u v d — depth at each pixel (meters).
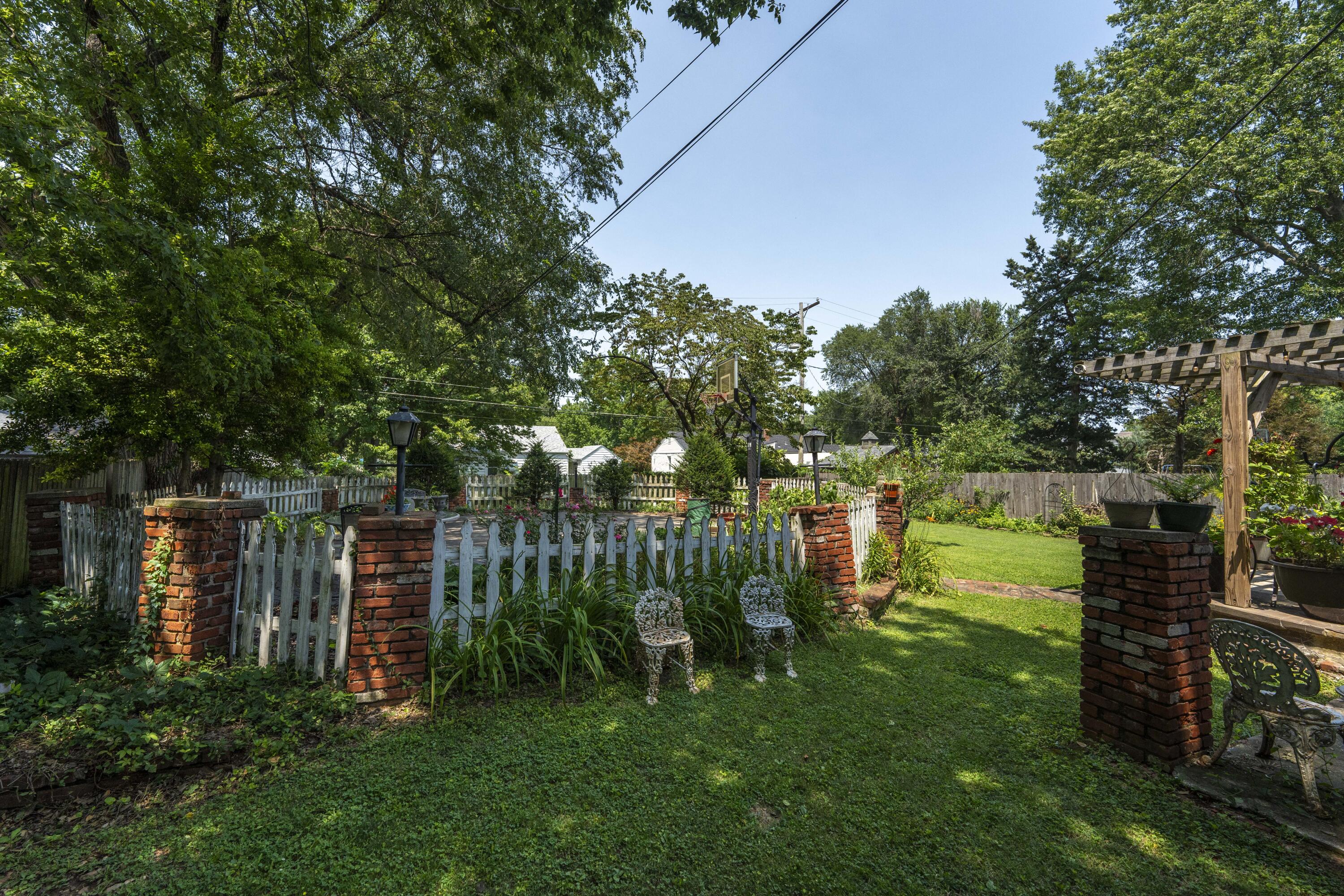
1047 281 32.00
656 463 41.81
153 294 5.31
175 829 2.63
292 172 8.03
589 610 4.60
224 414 6.93
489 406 22.19
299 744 3.38
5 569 7.19
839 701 4.21
